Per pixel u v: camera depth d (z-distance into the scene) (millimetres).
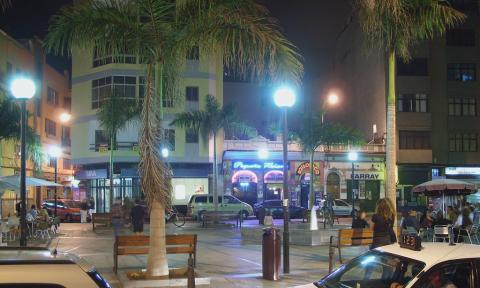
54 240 23094
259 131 56312
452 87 49938
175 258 16547
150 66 12023
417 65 49562
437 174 49219
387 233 10672
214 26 11297
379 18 14688
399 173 48500
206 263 15266
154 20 11844
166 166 12000
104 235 25812
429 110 49406
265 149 45750
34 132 31031
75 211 38156
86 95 45312
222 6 11320
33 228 23969
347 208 39625
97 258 16469
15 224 22859
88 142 44812
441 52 49844
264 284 11789
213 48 11391
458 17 15070
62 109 55625
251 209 38781
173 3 11828
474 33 50594
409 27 15125
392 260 6059
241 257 16688
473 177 49469
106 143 44188
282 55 11375
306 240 19891
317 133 34156
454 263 5570
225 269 14031
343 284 6191
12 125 29109
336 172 46719
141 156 11750
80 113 45531
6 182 24516
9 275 3047
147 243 13062
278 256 12406
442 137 49250
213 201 38125
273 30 11328
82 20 11406
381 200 10859
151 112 11844
